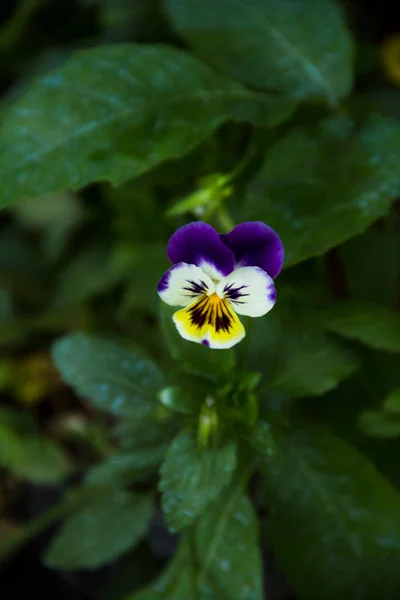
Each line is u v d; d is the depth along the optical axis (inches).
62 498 17.0
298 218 13.0
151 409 13.4
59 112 13.3
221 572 12.8
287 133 13.9
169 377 13.6
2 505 17.4
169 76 13.5
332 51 14.3
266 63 14.4
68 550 14.5
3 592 17.1
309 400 14.3
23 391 18.2
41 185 13.0
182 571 13.0
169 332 12.6
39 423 18.0
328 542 13.0
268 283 12.0
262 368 13.6
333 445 13.3
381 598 12.9
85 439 17.0
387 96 16.7
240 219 13.2
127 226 16.1
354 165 13.3
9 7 20.1
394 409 12.8
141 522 14.5
